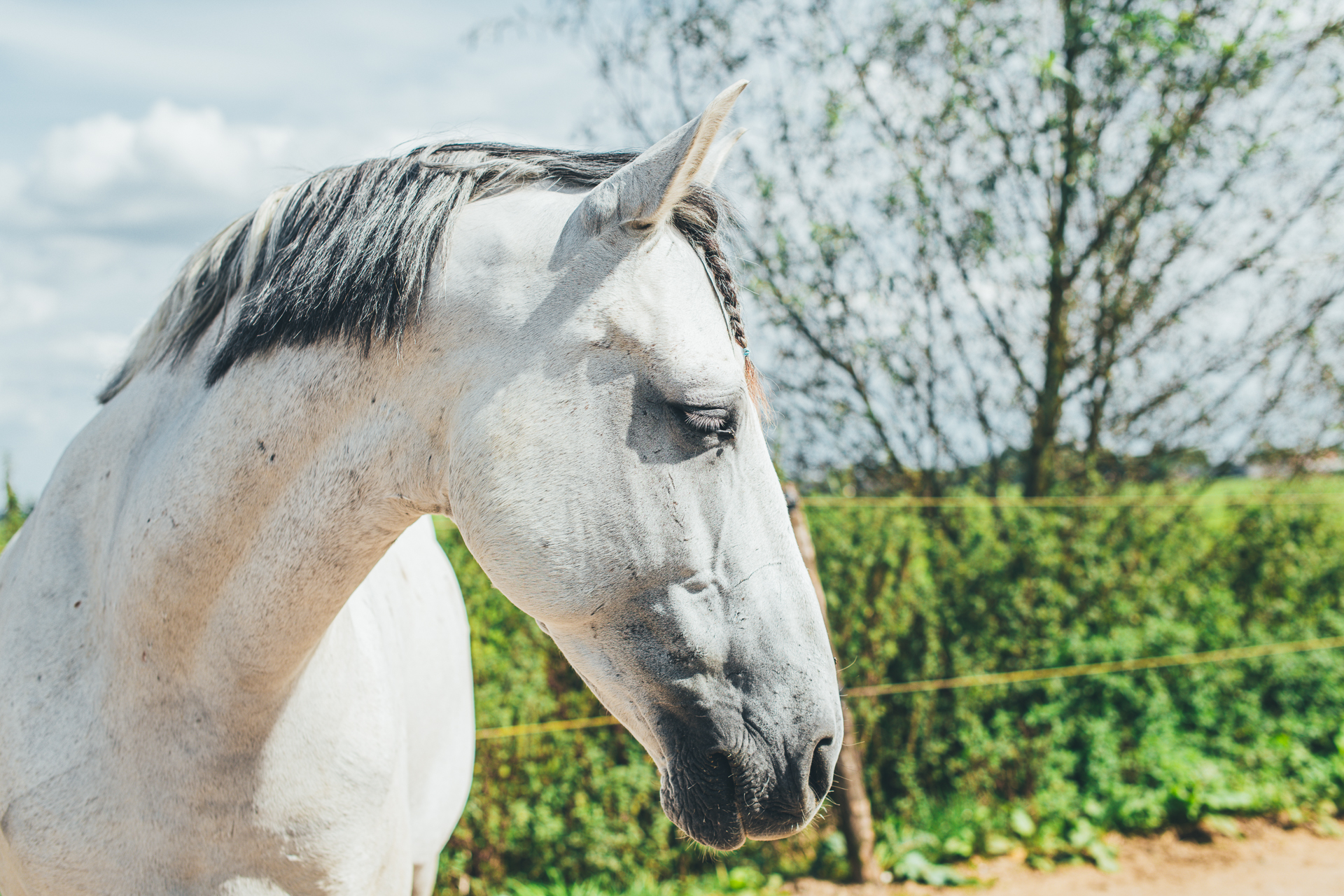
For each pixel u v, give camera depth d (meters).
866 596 4.54
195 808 1.25
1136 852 4.31
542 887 3.70
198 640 1.24
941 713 4.64
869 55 5.98
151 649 1.25
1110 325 6.20
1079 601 5.07
